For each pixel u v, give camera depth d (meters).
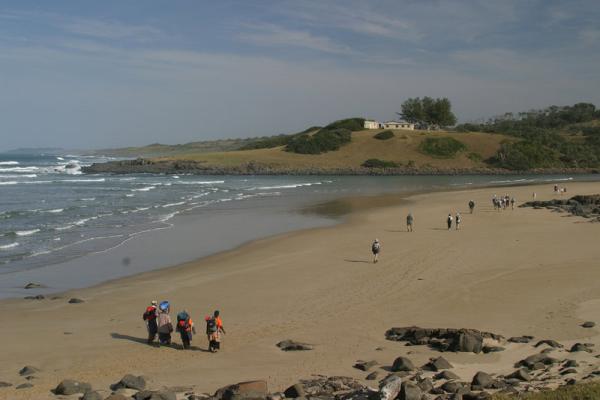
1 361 15.66
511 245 33.88
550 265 27.62
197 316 20.53
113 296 23.34
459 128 196.50
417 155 148.62
